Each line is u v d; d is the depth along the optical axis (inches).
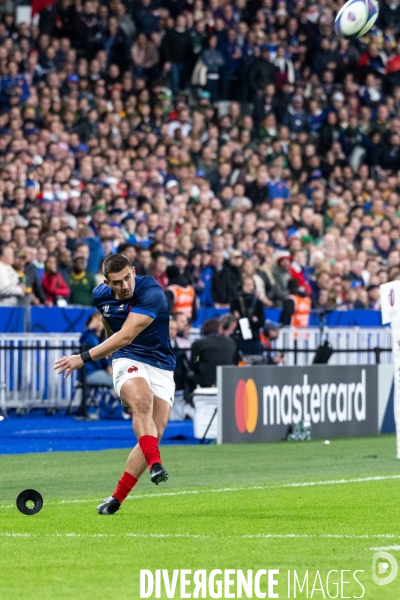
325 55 2842.0
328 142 2719.0
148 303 814.5
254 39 2716.5
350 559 655.8
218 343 1534.2
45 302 1831.9
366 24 1406.3
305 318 2006.6
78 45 2482.8
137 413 811.4
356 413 1626.5
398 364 1279.5
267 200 2410.2
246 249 2134.6
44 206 1962.4
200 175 2338.8
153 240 2001.7
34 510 826.2
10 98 2207.2
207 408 1491.1
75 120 2257.6
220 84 2662.4
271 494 968.3
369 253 2410.2
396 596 566.9
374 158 2787.9
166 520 810.2
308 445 1455.5
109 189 2038.6
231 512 853.8
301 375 1541.6
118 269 790.5
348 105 2832.2
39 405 1776.6
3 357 1733.5
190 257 2003.0
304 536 737.6
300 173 2588.6
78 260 1856.5
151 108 2445.9
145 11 2586.1
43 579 594.6
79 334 1823.3
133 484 833.5
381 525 789.2
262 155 2522.1
